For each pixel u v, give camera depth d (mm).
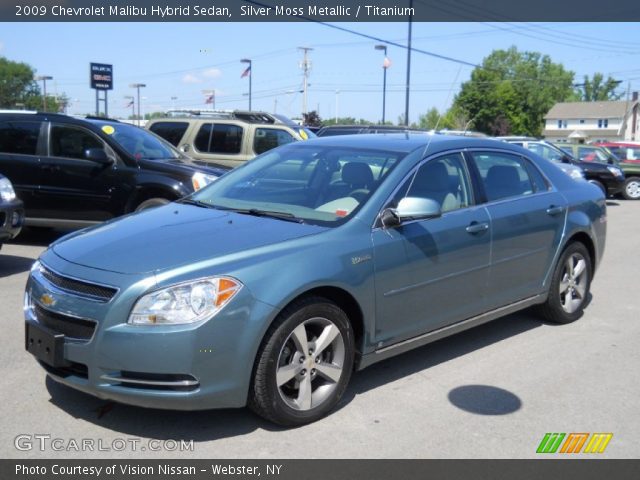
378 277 4285
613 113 86688
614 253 10508
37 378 4555
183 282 3586
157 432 3867
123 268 3693
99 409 4117
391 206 4508
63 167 8836
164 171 8750
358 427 4016
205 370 3564
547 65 88500
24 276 7410
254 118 13805
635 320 6488
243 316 3635
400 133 5691
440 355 5324
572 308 6242
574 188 6262
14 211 7285
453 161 5125
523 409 4344
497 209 5262
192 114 13945
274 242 3973
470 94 64438
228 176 5438
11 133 8984
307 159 5125
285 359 3902
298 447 3752
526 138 19781
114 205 8836
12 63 79625
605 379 4902
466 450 3783
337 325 4078
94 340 3590
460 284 4930
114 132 9180
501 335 5875
